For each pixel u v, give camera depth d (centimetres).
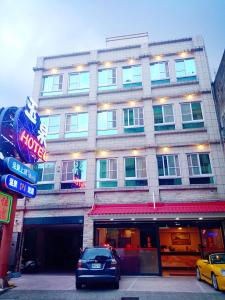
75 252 2059
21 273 1473
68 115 1806
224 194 1412
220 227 1357
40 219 1544
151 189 1484
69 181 1616
